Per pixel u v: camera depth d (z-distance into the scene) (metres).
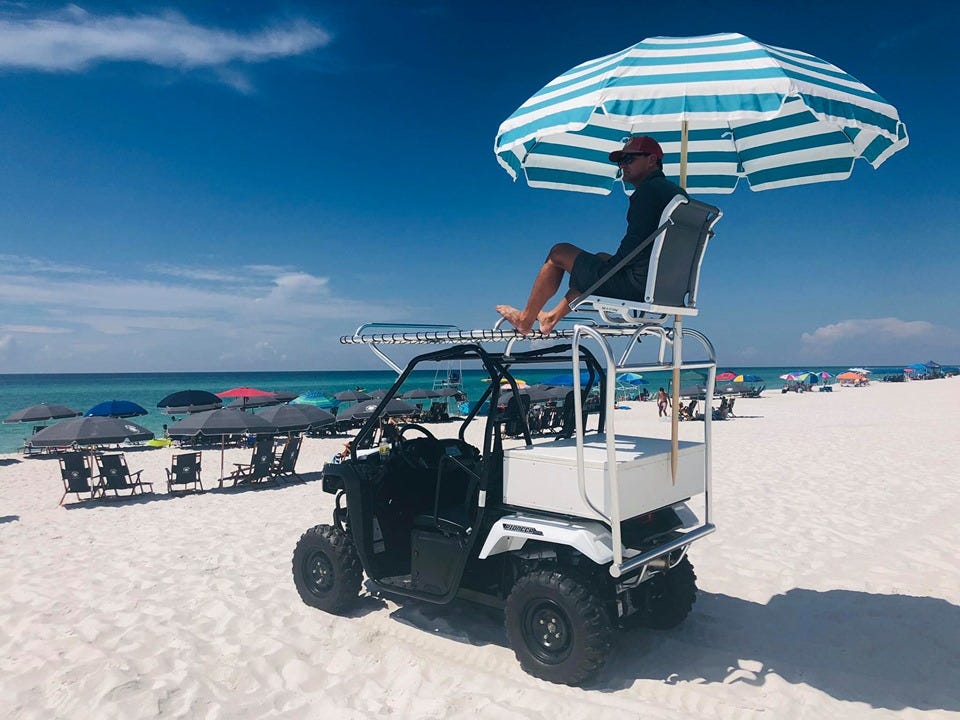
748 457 13.08
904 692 3.82
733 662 4.21
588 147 4.94
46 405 21.38
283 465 12.80
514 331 3.90
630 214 3.54
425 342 4.28
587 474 3.70
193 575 6.28
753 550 6.64
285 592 5.71
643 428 20.89
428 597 4.54
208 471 15.06
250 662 4.30
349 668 4.24
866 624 4.80
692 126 4.72
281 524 8.73
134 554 7.20
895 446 14.39
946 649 4.38
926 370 79.81
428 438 5.33
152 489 12.62
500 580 4.56
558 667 3.82
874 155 4.11
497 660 4.27
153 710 3.69
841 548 6.64
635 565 3.61
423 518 4.68
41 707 3.78
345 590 5.05
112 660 4.32
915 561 6.18
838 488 9.66
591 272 3.54
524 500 4.02
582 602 3.72
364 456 5.37
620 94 3.02
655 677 4.00
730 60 3.06
